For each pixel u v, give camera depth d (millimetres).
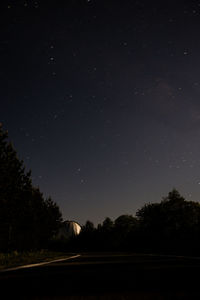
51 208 57375
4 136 32625
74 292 8078
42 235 51781
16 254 36219
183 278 10750
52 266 20828
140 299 6578
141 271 14305
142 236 67625
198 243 48094
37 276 13531
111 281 10438
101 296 7230
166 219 64562
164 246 57688
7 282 11312
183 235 54344
